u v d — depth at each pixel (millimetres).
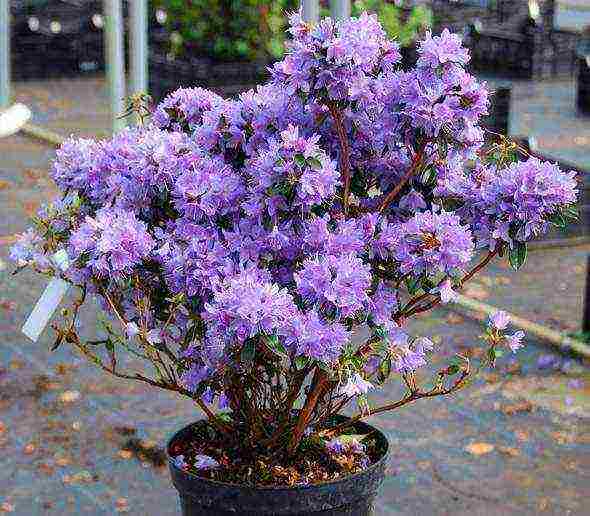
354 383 3238
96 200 3691
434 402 6660
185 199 3391
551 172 3357
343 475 3648
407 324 7988
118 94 10414
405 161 3637
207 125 3605
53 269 3561
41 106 15148
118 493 5645
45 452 6039
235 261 3447
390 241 3402
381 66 3455
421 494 5637
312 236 3344
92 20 17359
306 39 3346
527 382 6973
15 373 7031
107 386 6852
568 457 6023
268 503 3504
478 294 8617
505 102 10703
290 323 3135
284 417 3686
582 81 15320
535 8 17812
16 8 17062
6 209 10602
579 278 9102
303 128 3549
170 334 3580
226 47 13602
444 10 18391
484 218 3520
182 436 3906
